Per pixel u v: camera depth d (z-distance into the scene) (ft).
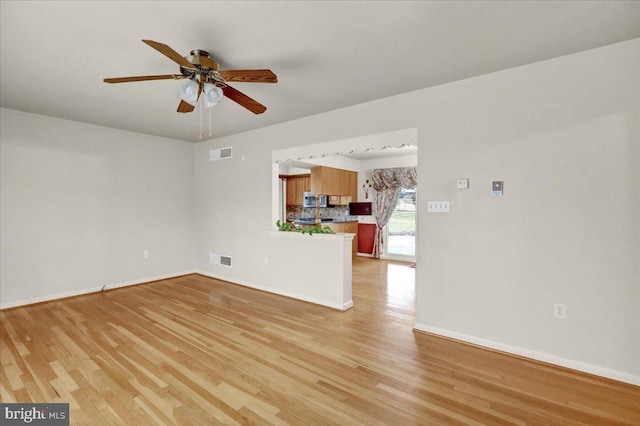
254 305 13.06
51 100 11.30
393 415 6.26
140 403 6.58
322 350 9.00
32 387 7.11
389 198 24.25
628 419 6.15
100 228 15.08
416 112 10.41
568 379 7.54
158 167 17.25
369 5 6.01
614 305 7.52
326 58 8.17
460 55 8.03
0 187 12.32
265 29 6.81
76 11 6.13
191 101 8.00
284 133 14.24
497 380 7.50
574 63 7.93
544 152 8.32
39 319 11.34
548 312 8.32
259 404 6.57
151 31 6.86
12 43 7.34
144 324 10.87
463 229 9.59
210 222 18.08
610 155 7.52
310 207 28.14
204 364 8.17
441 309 10.02
